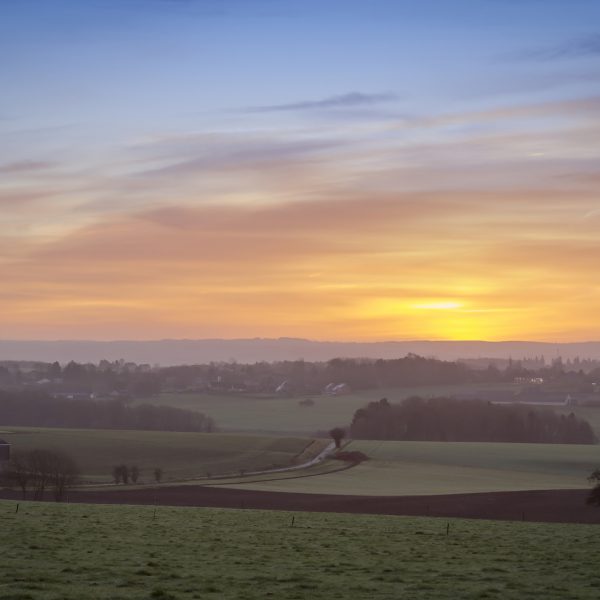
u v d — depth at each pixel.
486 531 47.72
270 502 83.06
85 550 35.28
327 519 53.62
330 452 153.12
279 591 28.02
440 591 28.77
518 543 41.97
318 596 27.45
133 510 55.06
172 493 92.69
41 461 97.12
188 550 36.47
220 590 27.94
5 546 35.44
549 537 44.91
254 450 150.00
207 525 46.75
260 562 34.03
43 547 35.59
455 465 137.50
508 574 32.50
